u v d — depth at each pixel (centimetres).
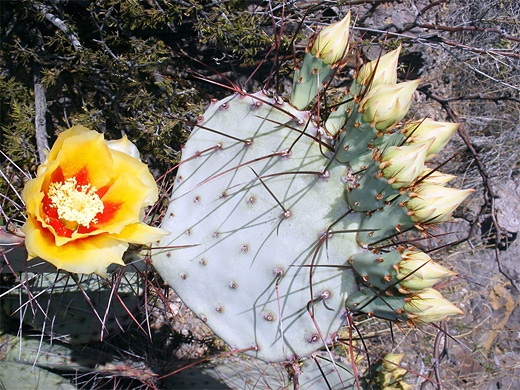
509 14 76
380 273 31
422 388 64
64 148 30
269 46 61
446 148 80
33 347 46
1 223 40
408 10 71
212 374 52
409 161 29
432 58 76
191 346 61
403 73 74
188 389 50
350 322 34
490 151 80
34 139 55
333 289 34
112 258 29
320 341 35
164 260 37
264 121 36
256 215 36
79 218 29
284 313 35
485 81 77
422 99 78
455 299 78
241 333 36
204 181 37
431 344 74
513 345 78
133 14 52
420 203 30
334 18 65
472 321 77
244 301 36
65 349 47
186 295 37
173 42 61
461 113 81
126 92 57
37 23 55
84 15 56
